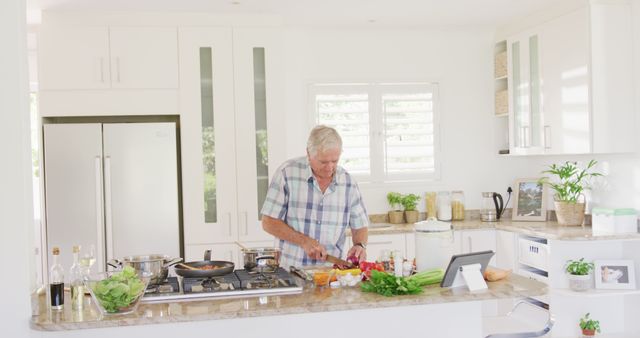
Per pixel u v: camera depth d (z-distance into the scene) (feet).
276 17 16.61
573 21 15.48
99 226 15.49
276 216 10.94
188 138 16.30
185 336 8.13
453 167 19.31
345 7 15.93
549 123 16.58
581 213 16.38
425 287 8.99
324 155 10.24
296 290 8.79
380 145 18.97
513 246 16.81
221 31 16.44
